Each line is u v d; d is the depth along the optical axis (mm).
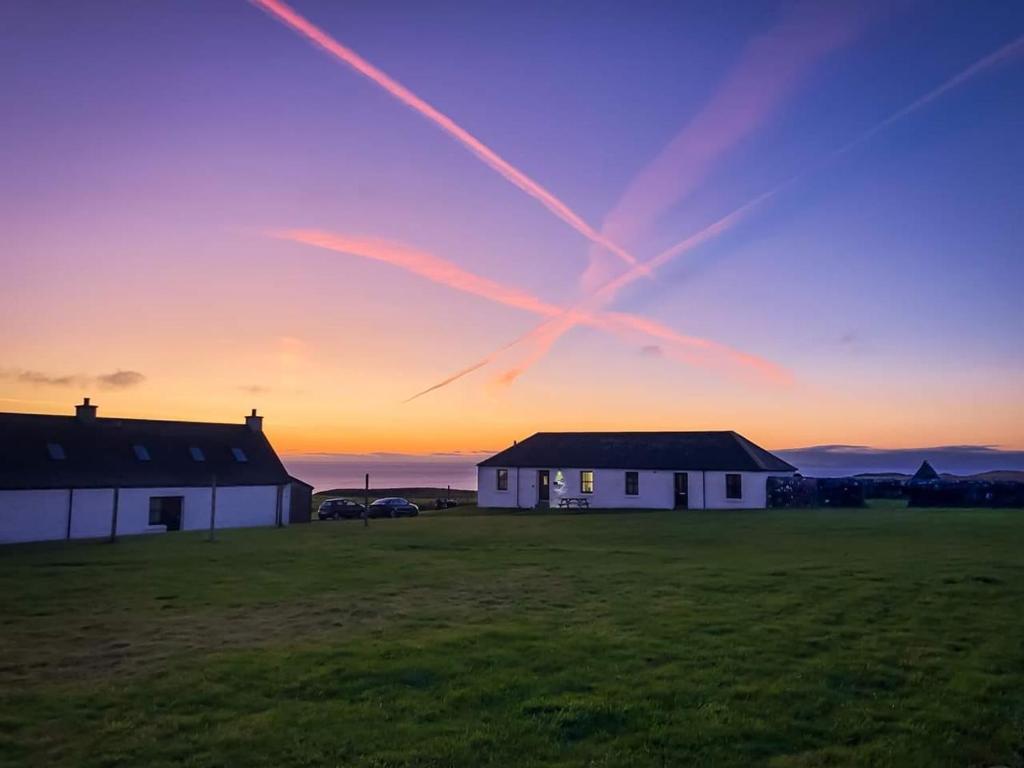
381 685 9883
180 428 50781
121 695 9516
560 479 56031
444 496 85312
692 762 7621
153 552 25766
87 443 45500
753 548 24109
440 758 7684
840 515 38000
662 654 11148
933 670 10352
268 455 53375
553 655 11133
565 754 7801
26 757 7707
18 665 10922
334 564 21797
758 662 10719
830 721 8625
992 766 7539
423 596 16297
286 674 10312
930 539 25422
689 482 52344
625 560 21766
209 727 8500
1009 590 15523
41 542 33156
